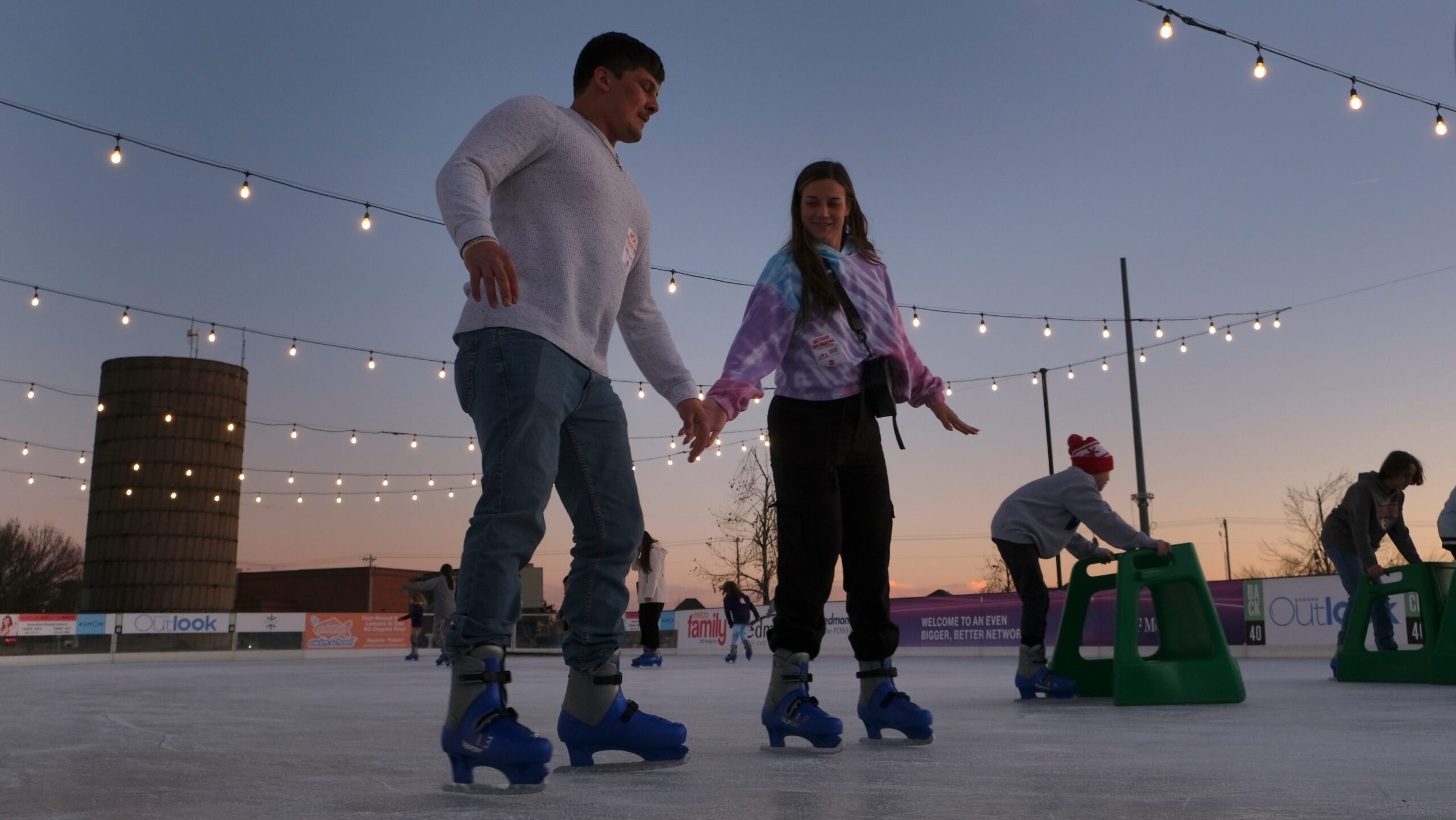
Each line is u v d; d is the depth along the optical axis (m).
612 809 1.52
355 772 2.08
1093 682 4.90
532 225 2.04
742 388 2.58
